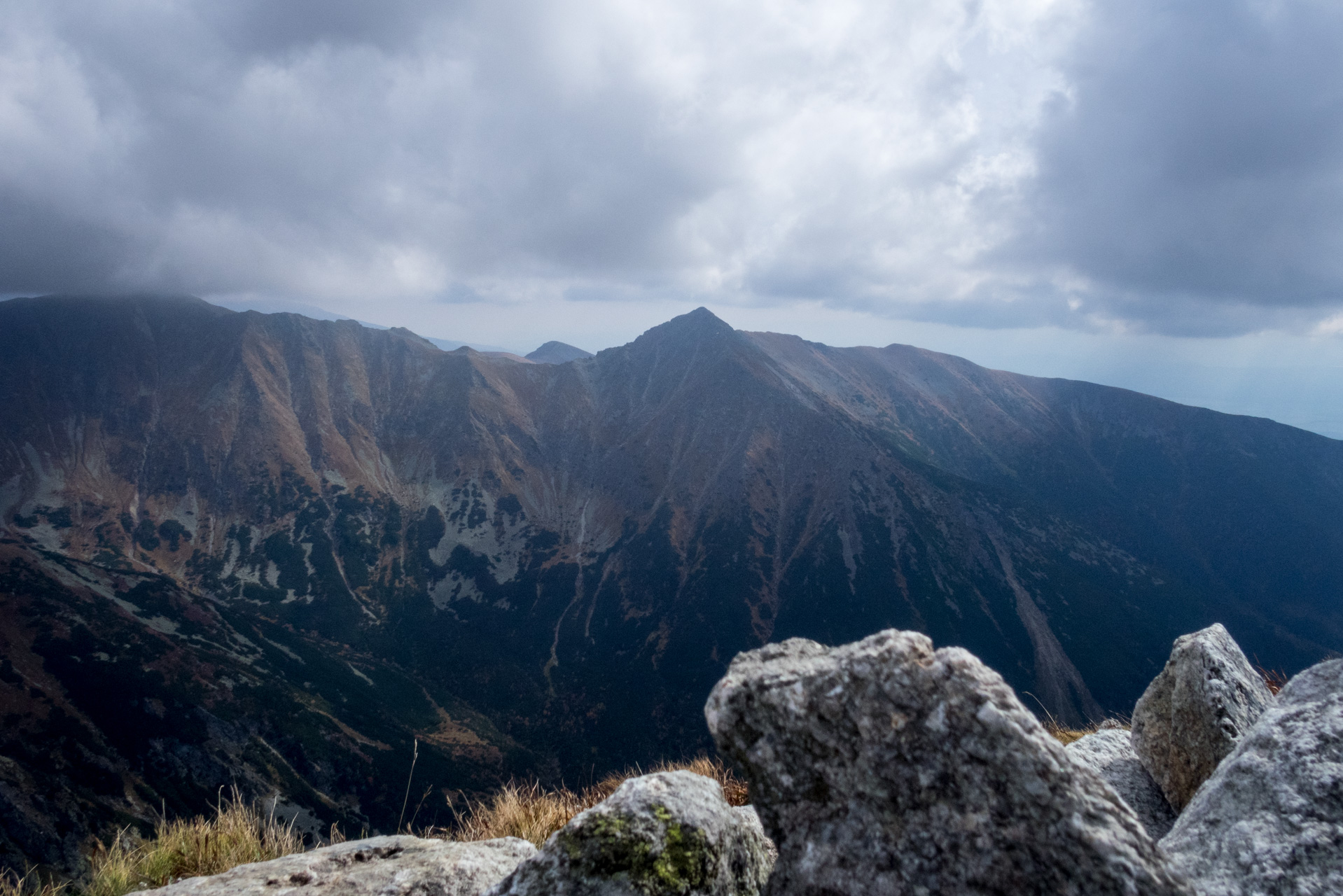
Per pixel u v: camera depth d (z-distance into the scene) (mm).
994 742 3162
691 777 5152
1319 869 3520
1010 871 2867
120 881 6234
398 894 4973
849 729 3525
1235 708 5605
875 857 3154
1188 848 4254
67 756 104750
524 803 8047
